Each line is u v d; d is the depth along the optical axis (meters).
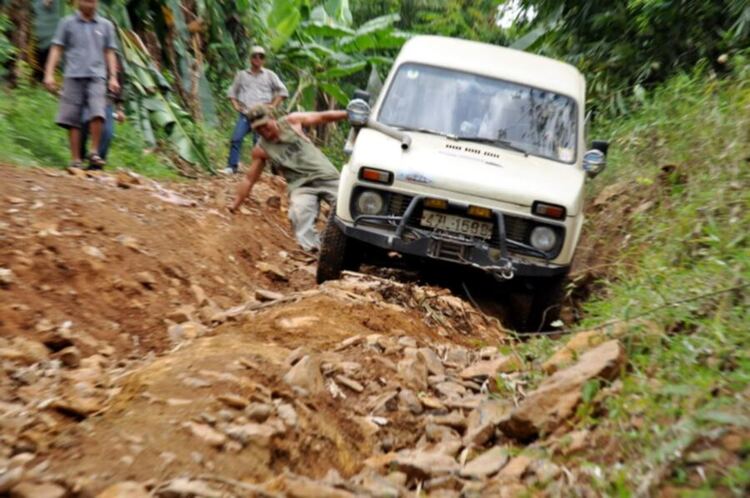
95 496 3.12
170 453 3.43
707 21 11.29
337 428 4.03
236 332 5.23
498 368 4.82
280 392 4.06
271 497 3.17
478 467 3.72
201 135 12.88
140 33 13.30
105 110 8.98
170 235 7.24
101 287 5.78
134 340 5.46
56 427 3.75
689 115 9.01
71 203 6.87
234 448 3.53
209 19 15.27
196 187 10.27
